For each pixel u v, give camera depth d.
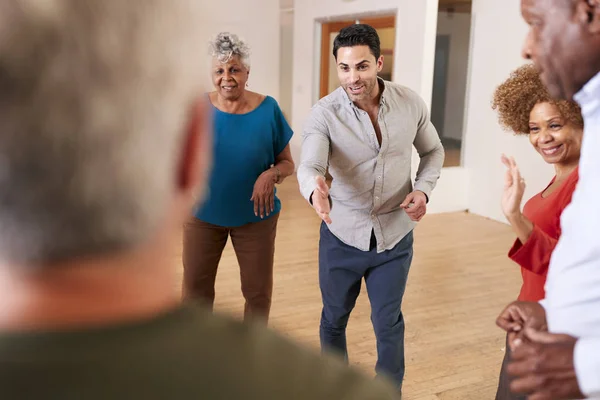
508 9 5.97
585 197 1.02
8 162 0.40
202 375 0.47
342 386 0.52
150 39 0.44
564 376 0.99
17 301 0.44
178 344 0.48
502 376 1.62
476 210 6.54
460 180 6.59
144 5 0.43
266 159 2.78
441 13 6.62
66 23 0.40
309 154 2.35
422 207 2.35
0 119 0.40
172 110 0.46
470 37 6.40
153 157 0.45
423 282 4.21
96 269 0.45
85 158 0.42
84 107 0.41
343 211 2.43
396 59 6.52
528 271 1.62
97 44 0.41
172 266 0.51
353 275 2.48
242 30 9.07
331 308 2.55
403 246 2.44
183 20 0.47
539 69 1.06
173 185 0.50
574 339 1.01
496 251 5.06
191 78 0.48
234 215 2.75
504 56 6.05
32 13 0.39
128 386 0.44
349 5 7.25
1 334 0.44
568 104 1.52
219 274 4.20
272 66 9.41
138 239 0.46
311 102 8.21
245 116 2.71
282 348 0.54
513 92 1.67
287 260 4.61
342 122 2.38
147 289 0.48
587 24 0.96
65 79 0.40
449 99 6.72
